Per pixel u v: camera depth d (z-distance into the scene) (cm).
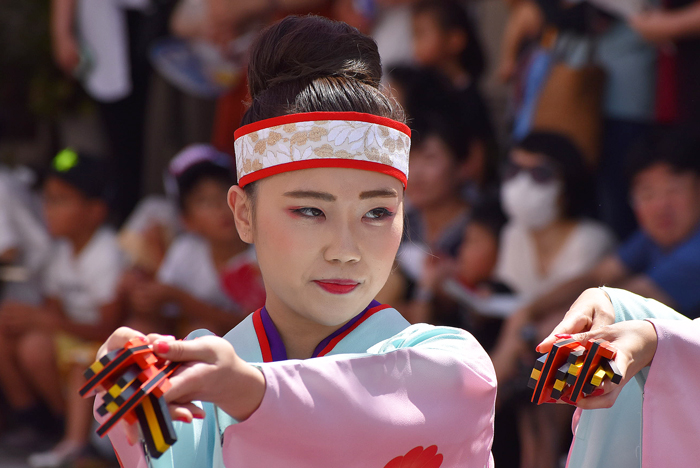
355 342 281
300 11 902
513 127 802
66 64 1071
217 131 989
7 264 1052
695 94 701
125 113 1084
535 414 716
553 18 755
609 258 708
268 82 282
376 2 852
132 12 1048
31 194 1105
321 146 253
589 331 248
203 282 936
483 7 905
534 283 745
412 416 244
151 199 1023
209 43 979
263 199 265
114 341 221
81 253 1020
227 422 258
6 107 1260
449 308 789
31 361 1001
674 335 253
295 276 260
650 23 701
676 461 259
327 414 230
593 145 736
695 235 668
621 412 291
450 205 805
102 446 937
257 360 285
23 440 1002
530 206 732
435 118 802
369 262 259
